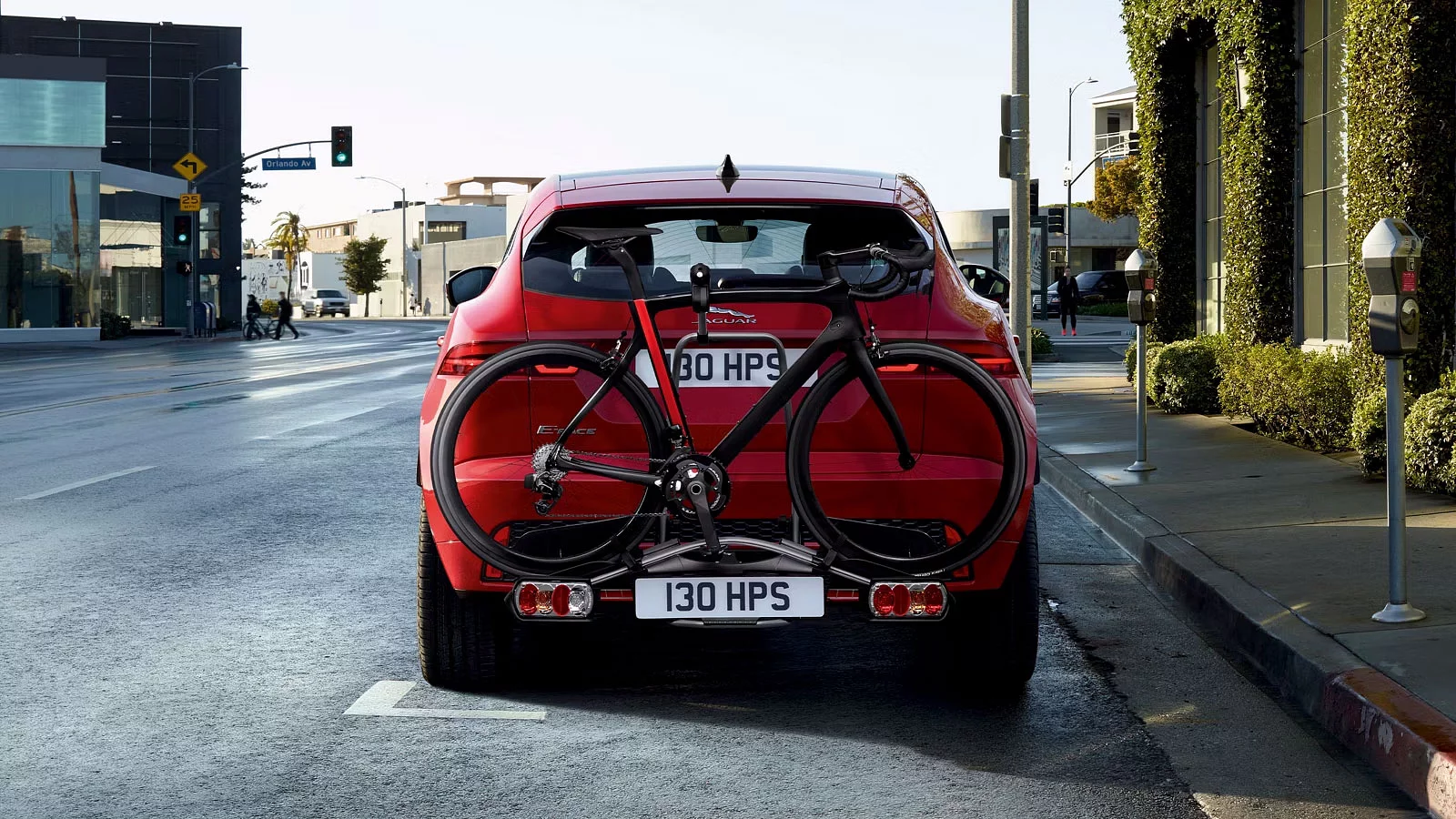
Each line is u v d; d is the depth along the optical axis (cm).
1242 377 1384
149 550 869
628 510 488
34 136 5038
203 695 555
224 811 429
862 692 559
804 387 493
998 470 492
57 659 611
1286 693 558
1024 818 420
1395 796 439
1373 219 1094
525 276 505
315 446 1440
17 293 5050
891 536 492
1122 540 903
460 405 490
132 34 7062
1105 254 8088
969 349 496
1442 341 1062
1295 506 920
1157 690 565
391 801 437
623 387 483
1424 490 959
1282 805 431
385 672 591
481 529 493
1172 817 421
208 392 2239
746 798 439
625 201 514
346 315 12125
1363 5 1097
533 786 450
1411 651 548
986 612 535
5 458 1333
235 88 7144
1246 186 1497
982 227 8444
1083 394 1983
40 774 462
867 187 538
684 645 638
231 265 7094
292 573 799
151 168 7081
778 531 495
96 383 2506
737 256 545
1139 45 1859
